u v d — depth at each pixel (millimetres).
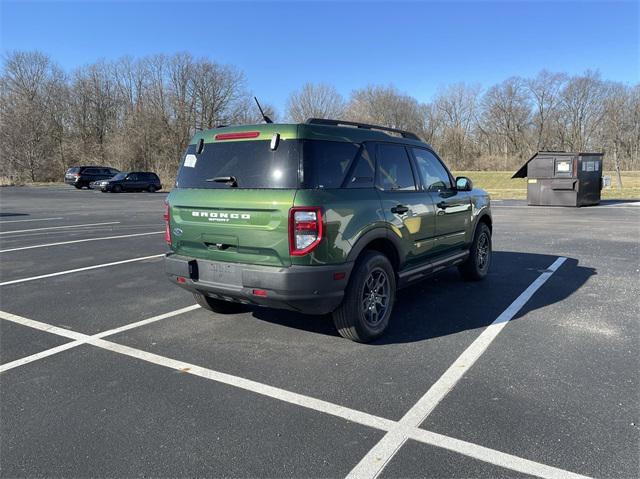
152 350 4281
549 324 4855
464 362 3941
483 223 6773
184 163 4609
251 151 4113
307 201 3752
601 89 69250
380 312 4496
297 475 2523
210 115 60531
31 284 6746
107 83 67250
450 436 2861
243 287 3990
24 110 55375
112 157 57438
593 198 18531
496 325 4852
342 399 3338
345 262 3986
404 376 3693
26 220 15547
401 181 4930
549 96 75375
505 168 72562
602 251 8836
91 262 8328
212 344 4414
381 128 4984
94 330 4824
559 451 2693
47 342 4492
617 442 2770
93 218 16219
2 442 2852
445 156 77250
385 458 2658
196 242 4348
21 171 54438
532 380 3588
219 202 4113
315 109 66250
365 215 4203
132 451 2750
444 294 6043
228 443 2818
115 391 3490
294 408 3221
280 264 3857
